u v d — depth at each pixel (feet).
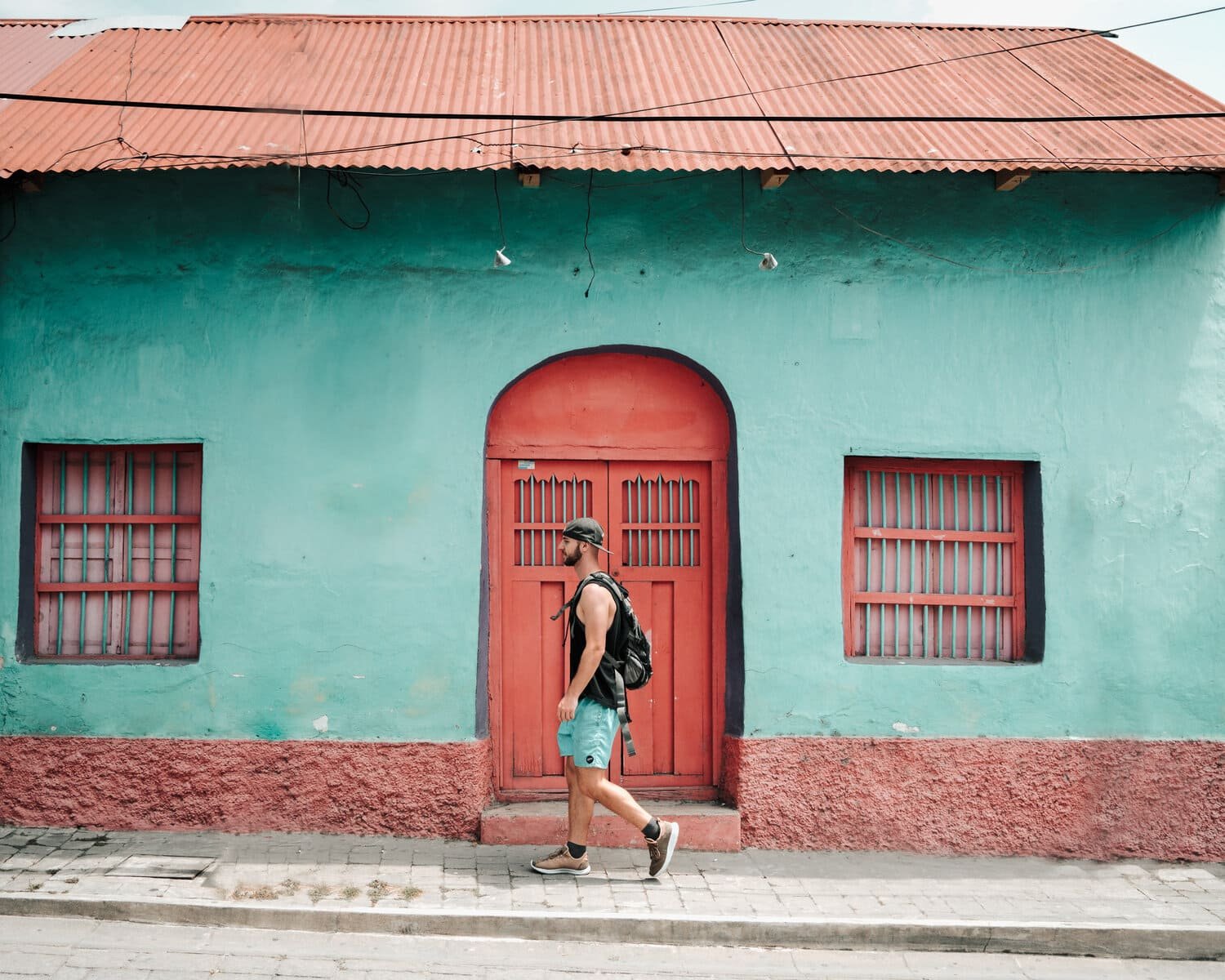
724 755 19.61
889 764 19.03
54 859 16.96
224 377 18.99
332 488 18.95
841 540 19.38
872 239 19.62
